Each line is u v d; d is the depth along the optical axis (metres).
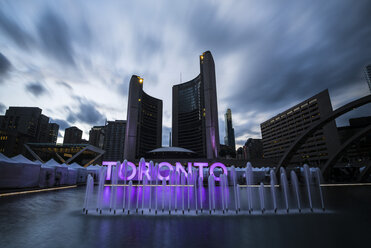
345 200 12.74
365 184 29.34
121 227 6.33
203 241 5.05
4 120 176.50
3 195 14.90
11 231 5.90
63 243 4.91
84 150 69.56
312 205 10.73
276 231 5.92
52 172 23.14
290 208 9.75
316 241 5.04
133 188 23.89
